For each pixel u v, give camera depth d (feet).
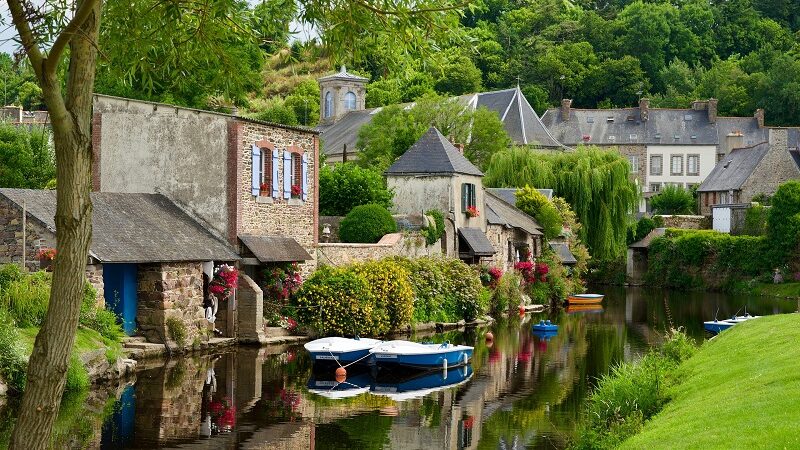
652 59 407.44
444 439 57.57
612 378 62.13
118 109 96.73
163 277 84.48
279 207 103.96
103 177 96.32
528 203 179.32
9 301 69.05
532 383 78.59
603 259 203.21
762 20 443.73
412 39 34.12
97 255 76.59
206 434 55.88
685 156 331.77
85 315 74.33
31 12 27.71
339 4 33.37
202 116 97.40
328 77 329.52
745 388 47.73
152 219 89.71
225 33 34.40
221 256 92.48
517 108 272.72
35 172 141.90
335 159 254.27
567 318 141.49
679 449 38.04
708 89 388.57
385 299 108.58
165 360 81.61
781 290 196.34
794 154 271.90
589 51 397.19
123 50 34.04
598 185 197.57
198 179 97.50
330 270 105.19
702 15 433.48
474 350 100.37
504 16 428.56
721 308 159.84
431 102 214.69
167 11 32.53
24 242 76.64
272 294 100.12
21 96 238.68
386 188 142.92
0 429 52.60
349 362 82.58
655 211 296.51
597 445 48.80
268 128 102.42
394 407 67.26
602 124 337.72
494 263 155.12
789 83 369.71
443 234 137.69
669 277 228.22
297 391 71.51
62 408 60.80
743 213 234.79
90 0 27.04
